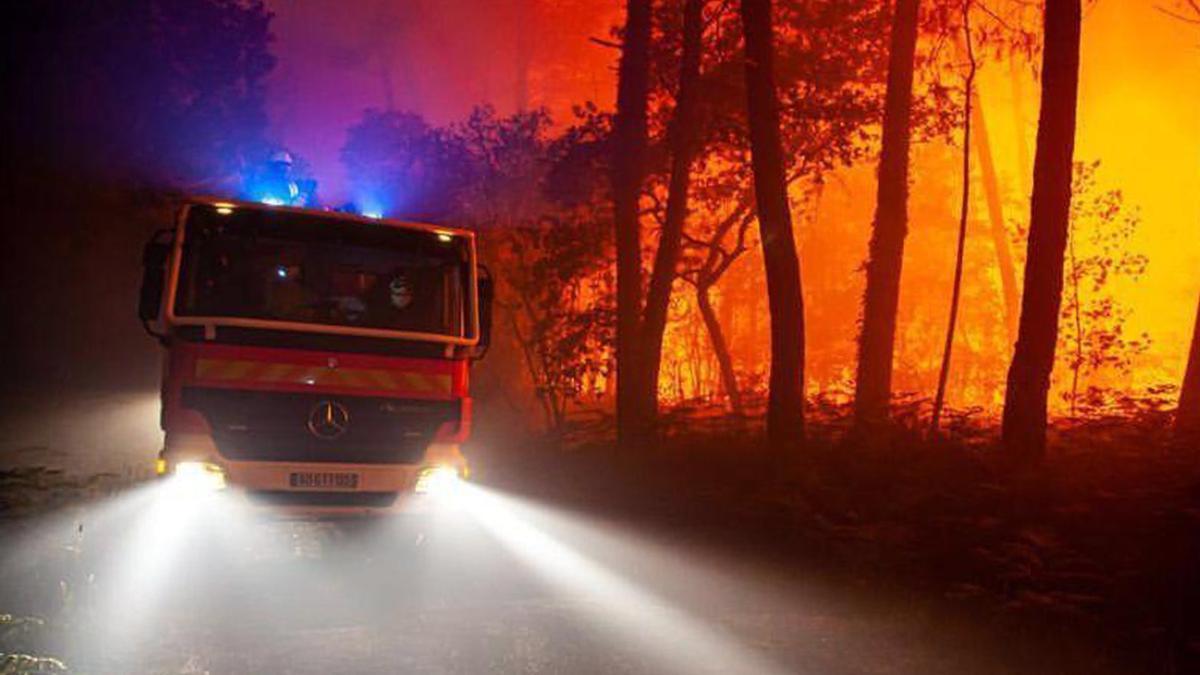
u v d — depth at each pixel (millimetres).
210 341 9742
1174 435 14359
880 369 18141
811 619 8102
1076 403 22328
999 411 22719
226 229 10047
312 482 9844
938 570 9430
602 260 23266
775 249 15227
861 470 13398
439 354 10398
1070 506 10773
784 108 18156
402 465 10156
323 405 9930
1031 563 9141
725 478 14531
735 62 20172
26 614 7555
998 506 11234
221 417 9695
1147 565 8883
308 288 10117
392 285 10383
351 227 10367
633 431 17953
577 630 7645
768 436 15281
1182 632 7395
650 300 18422
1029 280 13359
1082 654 7000
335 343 10039
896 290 18281
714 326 23875
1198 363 14906
